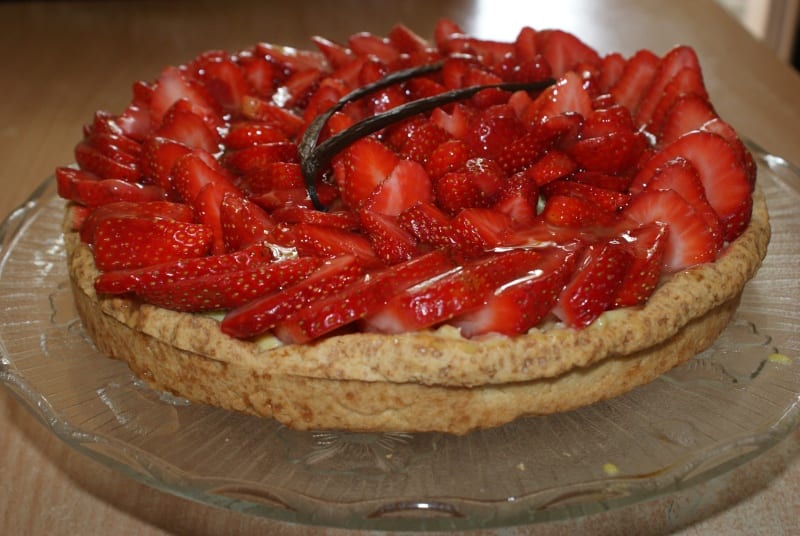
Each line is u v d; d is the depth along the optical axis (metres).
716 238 0.58
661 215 0.58
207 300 0.55
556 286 0.54
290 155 0.62
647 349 0.57
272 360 0.55
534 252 0.55
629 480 0.52
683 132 0.63
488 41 0.73
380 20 0.99
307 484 0.54
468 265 0.55
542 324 0.55
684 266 0.58
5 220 0.67
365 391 0.55
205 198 0.59
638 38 0.94
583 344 0.55
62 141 0.80
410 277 0.54
